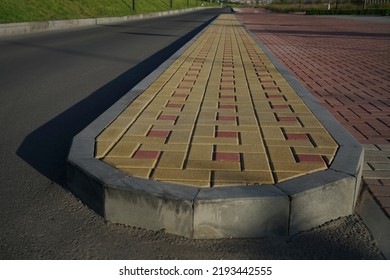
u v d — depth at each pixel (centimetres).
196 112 411
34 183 290
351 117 448
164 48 1196
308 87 607
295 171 259
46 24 1661
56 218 243
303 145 310
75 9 2256
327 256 214
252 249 219
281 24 2544
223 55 900
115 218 238
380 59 926
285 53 1026
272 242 224
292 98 478
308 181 243
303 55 988
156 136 330
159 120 378
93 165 264
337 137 328
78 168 262
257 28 2089
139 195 228
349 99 530
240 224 225
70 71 761
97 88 619
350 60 906
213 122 375
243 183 242
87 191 255
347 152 292
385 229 236
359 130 404
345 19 3309
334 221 244
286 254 216
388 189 279
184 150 299
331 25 2444
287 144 313
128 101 452
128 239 224
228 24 2403
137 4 3678
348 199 249
